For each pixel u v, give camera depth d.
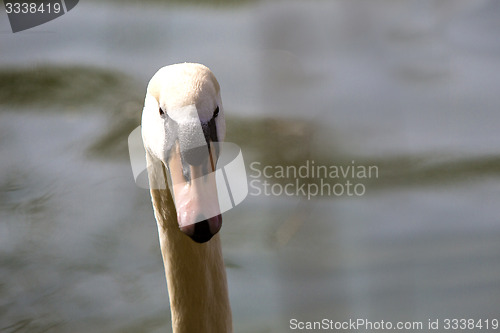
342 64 11.81
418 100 11.93
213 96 4.57
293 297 7.96
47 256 9.14
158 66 13.92
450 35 13.35
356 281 7.98
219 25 14.43
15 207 10.27
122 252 9.47
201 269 5.22
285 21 11.80
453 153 11.16
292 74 11.18
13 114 12.70
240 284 8.40
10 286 8.72
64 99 13.09
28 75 13.28
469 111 12.23
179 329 5.35
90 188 10.72
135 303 8.40
